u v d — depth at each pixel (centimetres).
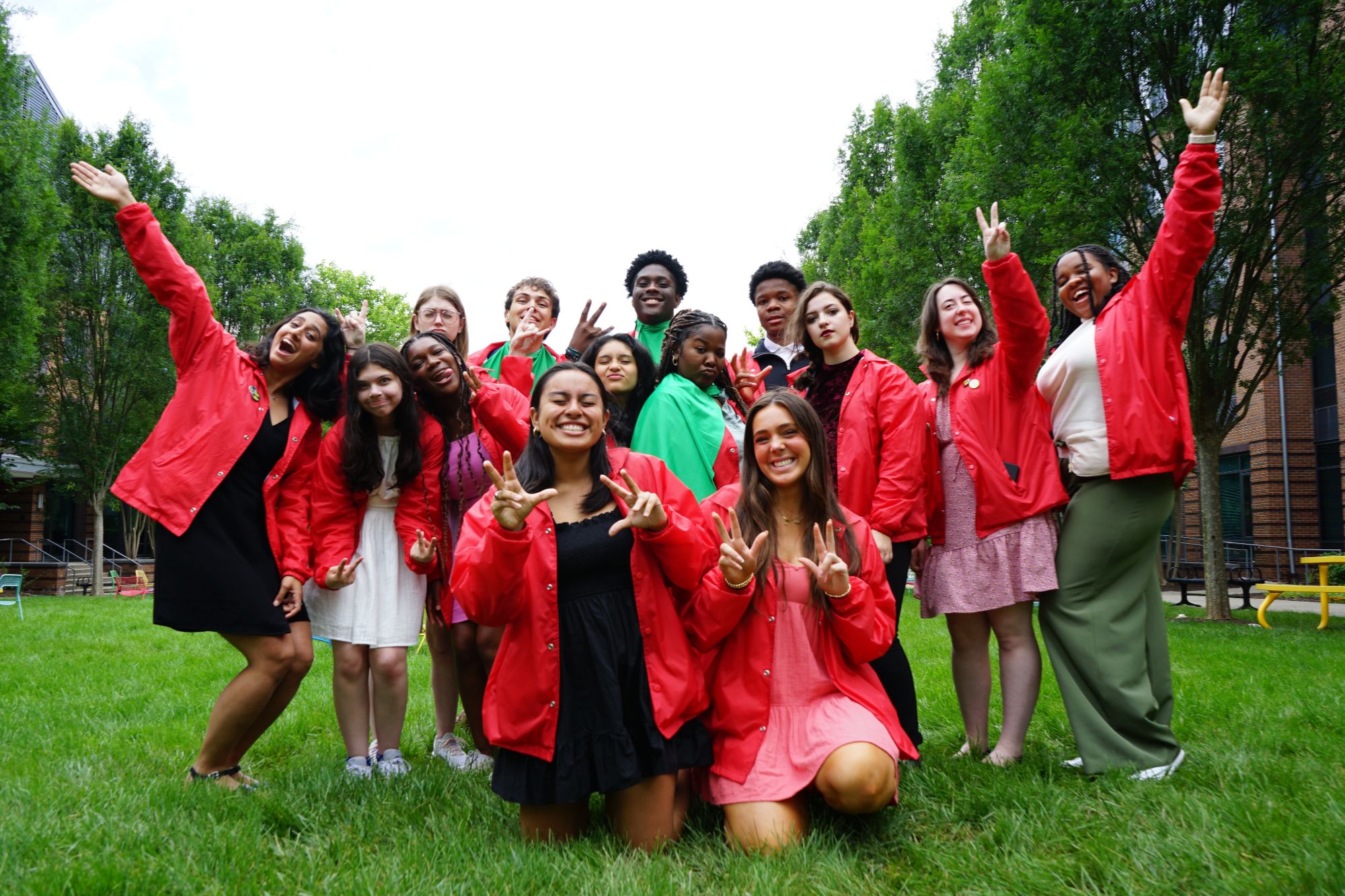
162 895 225
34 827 259
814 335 392
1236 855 238
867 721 287
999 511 361
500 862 245
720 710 295
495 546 266
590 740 278
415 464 363
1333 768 318
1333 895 211
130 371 2061
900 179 1603
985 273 360
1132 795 289
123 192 332
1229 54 957
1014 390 373
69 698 554
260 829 276
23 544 2450
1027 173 1117
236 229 2492
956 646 384
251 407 338
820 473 318
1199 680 547
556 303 509
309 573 353
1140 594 344
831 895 230
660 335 518
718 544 313
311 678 645
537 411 303
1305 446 1850
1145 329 340
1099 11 1000
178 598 317
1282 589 1062
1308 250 1070
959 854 259
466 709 396
